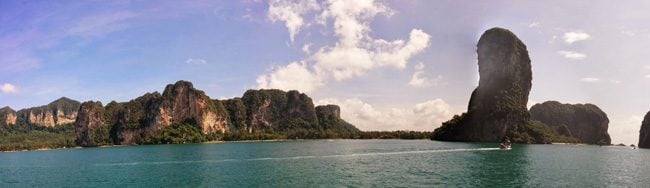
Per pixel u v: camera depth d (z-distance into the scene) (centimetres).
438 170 8356
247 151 16175
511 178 7275
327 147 18138
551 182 6894
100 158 14600
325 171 8419
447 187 6438
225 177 7881
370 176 7606
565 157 11719
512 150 14550
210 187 6838
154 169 9688
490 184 6700
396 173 7962
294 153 14050
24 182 8381
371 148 16375
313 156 12319
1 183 8369
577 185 6650
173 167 10025
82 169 10519
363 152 13788
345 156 12056
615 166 9350
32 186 7800
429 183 6800
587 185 6656
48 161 14112
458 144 19212
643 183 6894
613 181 7062
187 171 9006
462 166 9012
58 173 9788
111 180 8050
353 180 7169
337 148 16950
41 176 9275
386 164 9556
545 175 7656
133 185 7325
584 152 14525
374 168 8794
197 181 7494
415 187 6456
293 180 7294
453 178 7281
